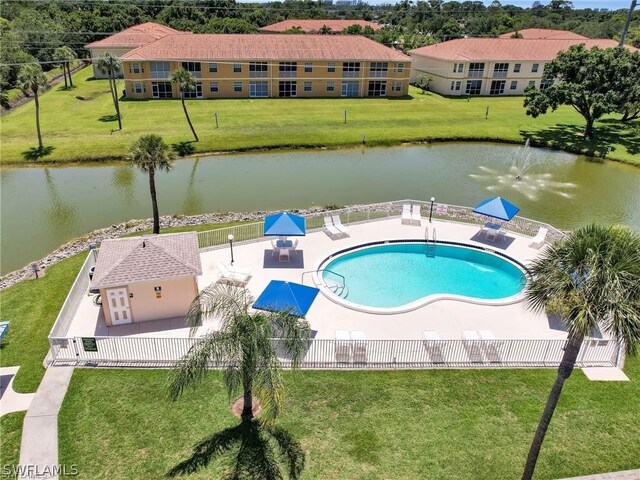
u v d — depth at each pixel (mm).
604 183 42781
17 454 14109
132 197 37875
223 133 53438
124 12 115688
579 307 10836
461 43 82125
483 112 67562
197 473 13594
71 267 25172
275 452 14266
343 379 17203
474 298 22438
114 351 17672
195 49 71125
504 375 17734
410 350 18078
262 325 13398
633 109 57344
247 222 31875
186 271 19688
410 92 82188
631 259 10836
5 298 22188
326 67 74500
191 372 13266
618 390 17188
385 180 42750
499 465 14180
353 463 14039
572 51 53750
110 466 13789
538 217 35125
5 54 70875
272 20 143500
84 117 58000
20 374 17188
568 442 15031
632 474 14078
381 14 188625
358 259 26703
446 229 29578
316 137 53531
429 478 13703
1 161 44438
